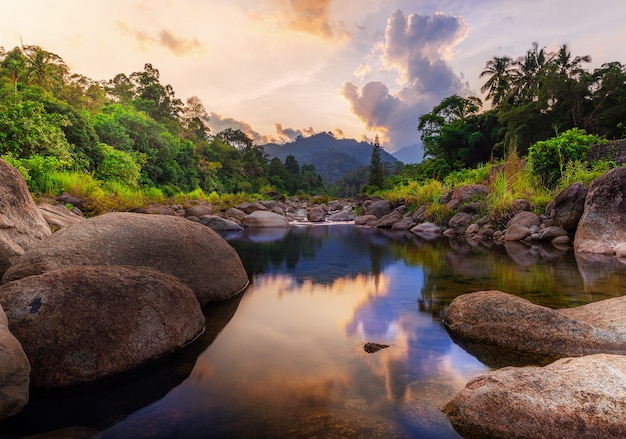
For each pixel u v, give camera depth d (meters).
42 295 2.58
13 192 4.41
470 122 35.06
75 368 2.38
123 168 20.31
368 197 24.73
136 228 4.11
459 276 5.50
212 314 3.87
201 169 44.25
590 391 1.86
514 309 3.10
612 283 4.77
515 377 2.05
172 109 58.94
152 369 2.62
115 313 2.66
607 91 26.50
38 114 15.00
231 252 4.94
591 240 7.38
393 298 4.47
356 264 6.86
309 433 1.88
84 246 3.69
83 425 1.99
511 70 36.69
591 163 11.02
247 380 2.46
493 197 11.09
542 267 5.94
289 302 4.34
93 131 20.66
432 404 2.13
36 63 26.91
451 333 3.28
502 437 1.83
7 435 1.91
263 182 66.06
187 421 2.01
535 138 26.56
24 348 2.34
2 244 3.84
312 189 94.88
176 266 4.05
